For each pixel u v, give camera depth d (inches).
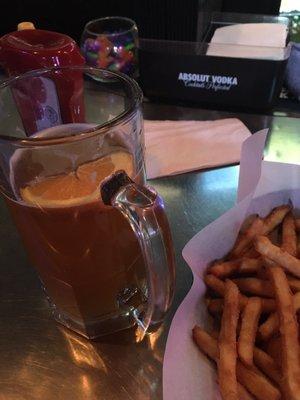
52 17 24.6
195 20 20.0
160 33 21.0
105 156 9.3
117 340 11.4
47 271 10.4
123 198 8.3
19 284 13.1
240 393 9.6
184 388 9.1
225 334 10.0
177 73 19.9
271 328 10.5
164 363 9.1
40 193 8.9
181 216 14.9
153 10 20.6
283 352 9.6
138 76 21.2
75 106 12.1
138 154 10.0
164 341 11.3
